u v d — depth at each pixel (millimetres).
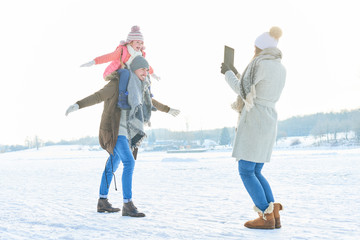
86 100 3666
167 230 2895
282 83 3098
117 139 3869
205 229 2918
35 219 3623
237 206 4227
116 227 3078
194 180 8398
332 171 9539
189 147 96625
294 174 9102
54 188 7484
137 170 13820
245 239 2521
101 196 4035
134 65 3984
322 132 99438
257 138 2984
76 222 3377
